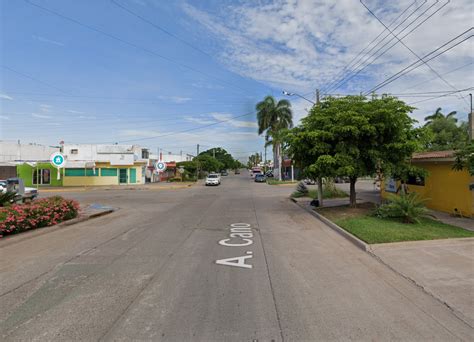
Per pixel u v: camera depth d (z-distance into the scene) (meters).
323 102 12.52
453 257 5.87
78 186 36.56
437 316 3.64
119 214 13.32
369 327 3.41
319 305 3.97
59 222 10.39
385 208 9.99
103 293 4.45
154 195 24.05
